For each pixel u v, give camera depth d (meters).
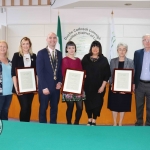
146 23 5.38
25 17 5.48
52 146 1.41
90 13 5.38
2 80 3.40
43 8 5.43
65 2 5.09
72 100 3.60
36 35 5.48
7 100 3.55
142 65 3.84
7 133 1.62
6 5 5.50
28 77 3.51
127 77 3.78
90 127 1.76
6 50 3.46
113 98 3.95
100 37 5.41
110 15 5.37
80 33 5.41
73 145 1.43
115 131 1.68
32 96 3.67
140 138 1.55
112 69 3.88
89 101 3.75
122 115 4.21
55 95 3.48
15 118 4.93
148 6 5.16
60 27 5.36
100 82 3.72
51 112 3.53
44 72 3.42
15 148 1.38
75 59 3.66
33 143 1.45
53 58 3.46
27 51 3.55
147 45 3.76
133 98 4.58
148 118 4.03
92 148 1.39
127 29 5.39
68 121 3.73
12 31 5.50
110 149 1.38
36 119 4.79
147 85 3.83
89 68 3.69
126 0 4.71
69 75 3.53
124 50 3.81
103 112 4.61
